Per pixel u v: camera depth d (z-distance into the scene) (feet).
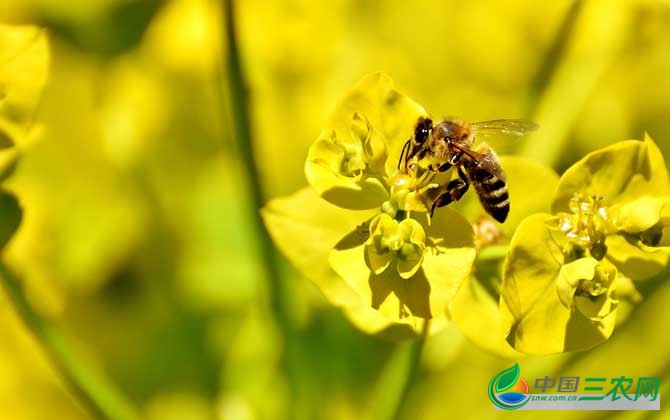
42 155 1.07
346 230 0.94
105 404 0.96
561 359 1.00
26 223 1.06
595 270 0.90
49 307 1.06
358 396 1.06
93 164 1.08
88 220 1.08
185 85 1.08
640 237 0.90
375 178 0.91
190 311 1.08
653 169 0.90
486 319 0.94
